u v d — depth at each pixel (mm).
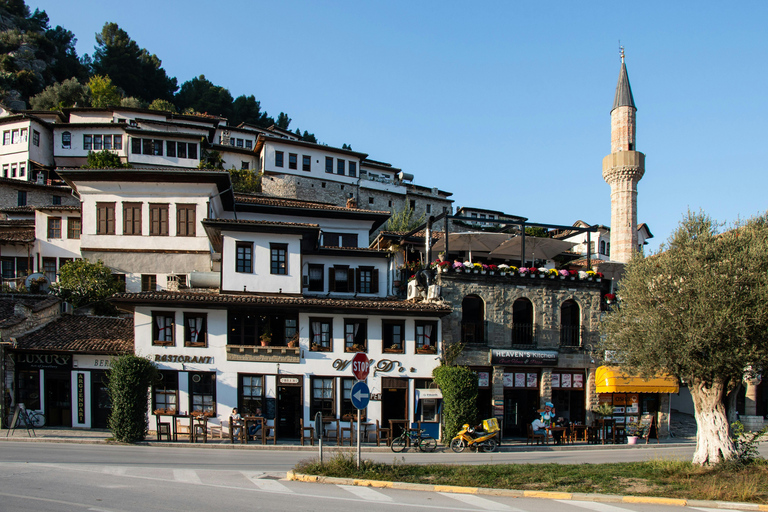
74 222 38594
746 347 14617
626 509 11844
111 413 24656
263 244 27672
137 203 34812
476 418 24984
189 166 56000
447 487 13617
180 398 24984
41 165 57281
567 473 15328
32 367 25031
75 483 13172
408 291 31141
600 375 27938
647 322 15984
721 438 15883
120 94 97688
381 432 25797
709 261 15477
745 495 12414
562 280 29406
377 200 68312
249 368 25406
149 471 15422
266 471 16266
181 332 25266
